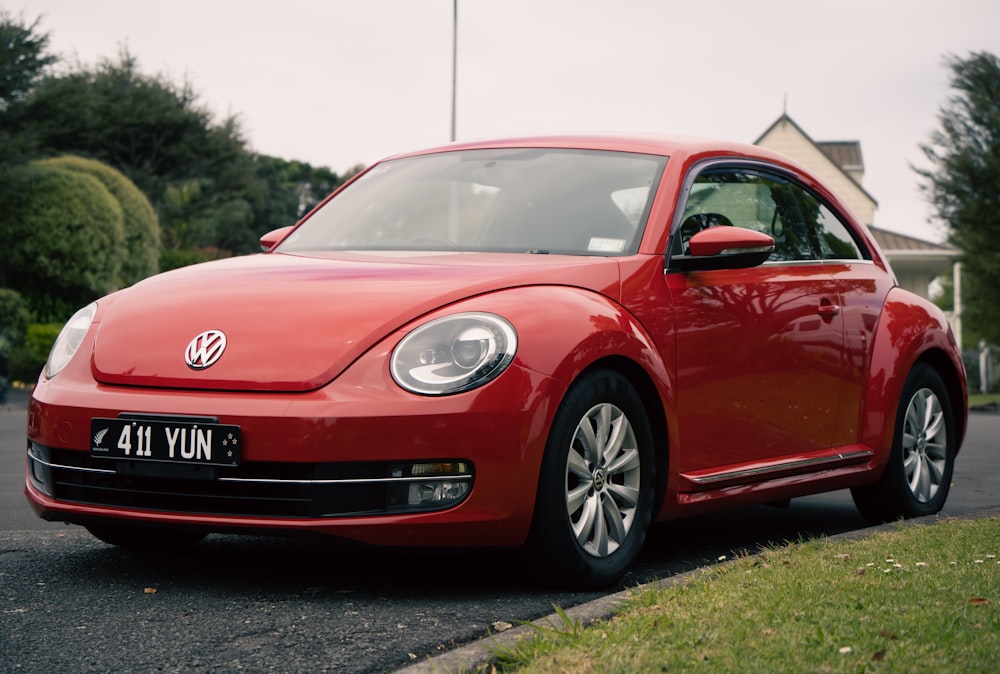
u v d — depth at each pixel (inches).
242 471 131.6
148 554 165.8
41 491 146.7
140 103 1507.1
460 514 132.1
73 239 842.2
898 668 95.2
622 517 149.9
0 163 819.4
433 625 126.0
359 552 167.6
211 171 1616.6
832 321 185.8
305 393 131.9
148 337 142.8
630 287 153.9
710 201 175.3
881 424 195.0
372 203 187.3
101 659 113.3
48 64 885.8
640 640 106.0
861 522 210.7
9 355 734.5
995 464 326.3
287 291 144.3
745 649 101.3
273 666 111.3
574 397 140.3
